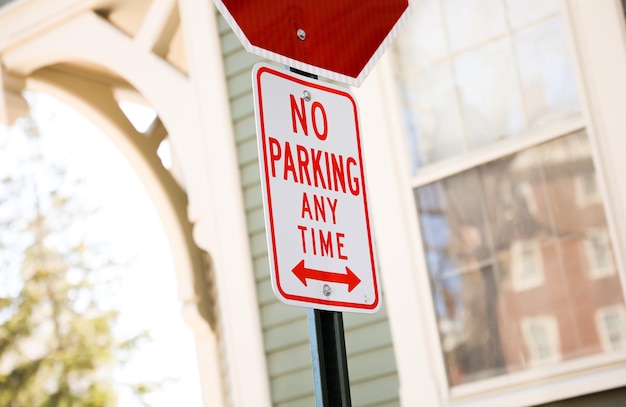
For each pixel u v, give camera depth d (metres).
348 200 1.97
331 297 1.89
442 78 4.55
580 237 4.04
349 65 2.05
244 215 5.16
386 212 4.60
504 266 4.24
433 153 4.53
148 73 5.88
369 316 4.59
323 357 1.86
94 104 7.89
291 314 4.90
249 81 5.26
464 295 4.34
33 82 7.41
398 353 4.47
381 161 4.66
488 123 4.38
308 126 1.95
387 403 4.48
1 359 15.72
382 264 4.59
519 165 4.24
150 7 5.95
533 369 4.08
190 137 5.54
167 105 5.73
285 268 1.83
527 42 4.30
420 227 4.51
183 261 8.69
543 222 4.15
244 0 1.89
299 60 1.97
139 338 16.38
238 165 5.23
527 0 4.31
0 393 15.64
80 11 6.28
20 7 6.51
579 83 4.10
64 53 6.37
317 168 1.94
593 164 4.04
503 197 4.27
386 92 4.70
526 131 4.27
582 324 3.99
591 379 3.84
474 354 4.26
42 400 15.65
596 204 4.01
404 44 4.68
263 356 4.95
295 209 1.88
